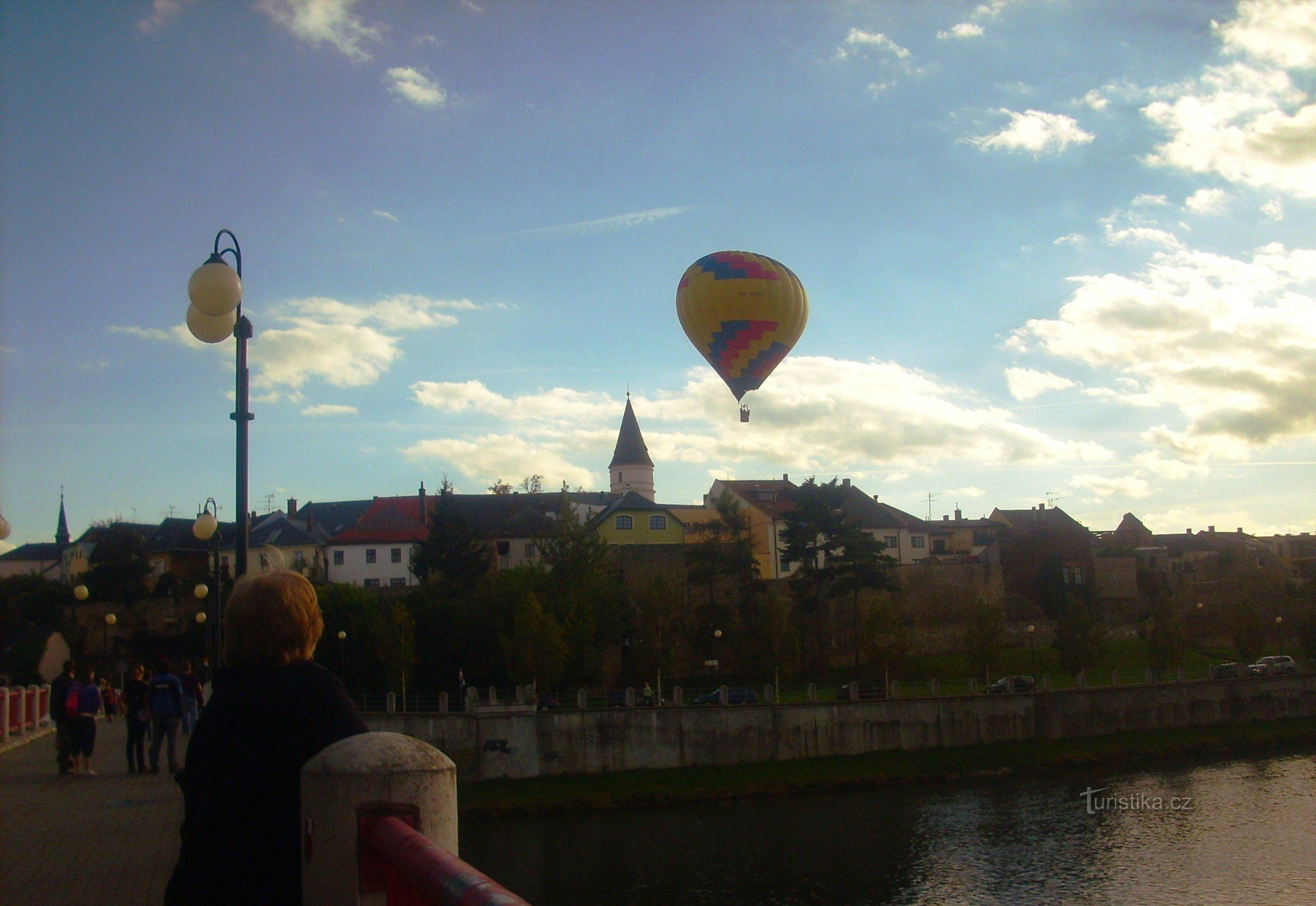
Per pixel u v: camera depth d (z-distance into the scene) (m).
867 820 49.50
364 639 67.81
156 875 11.69
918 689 70.44
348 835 3.60
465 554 81.62
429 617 68.25
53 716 20.33
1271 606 93.69
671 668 67.25
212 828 4.16
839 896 38.97
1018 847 45.03
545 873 41.75
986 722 64.06
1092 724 67.12
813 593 79.31
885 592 80.38
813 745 59.78
